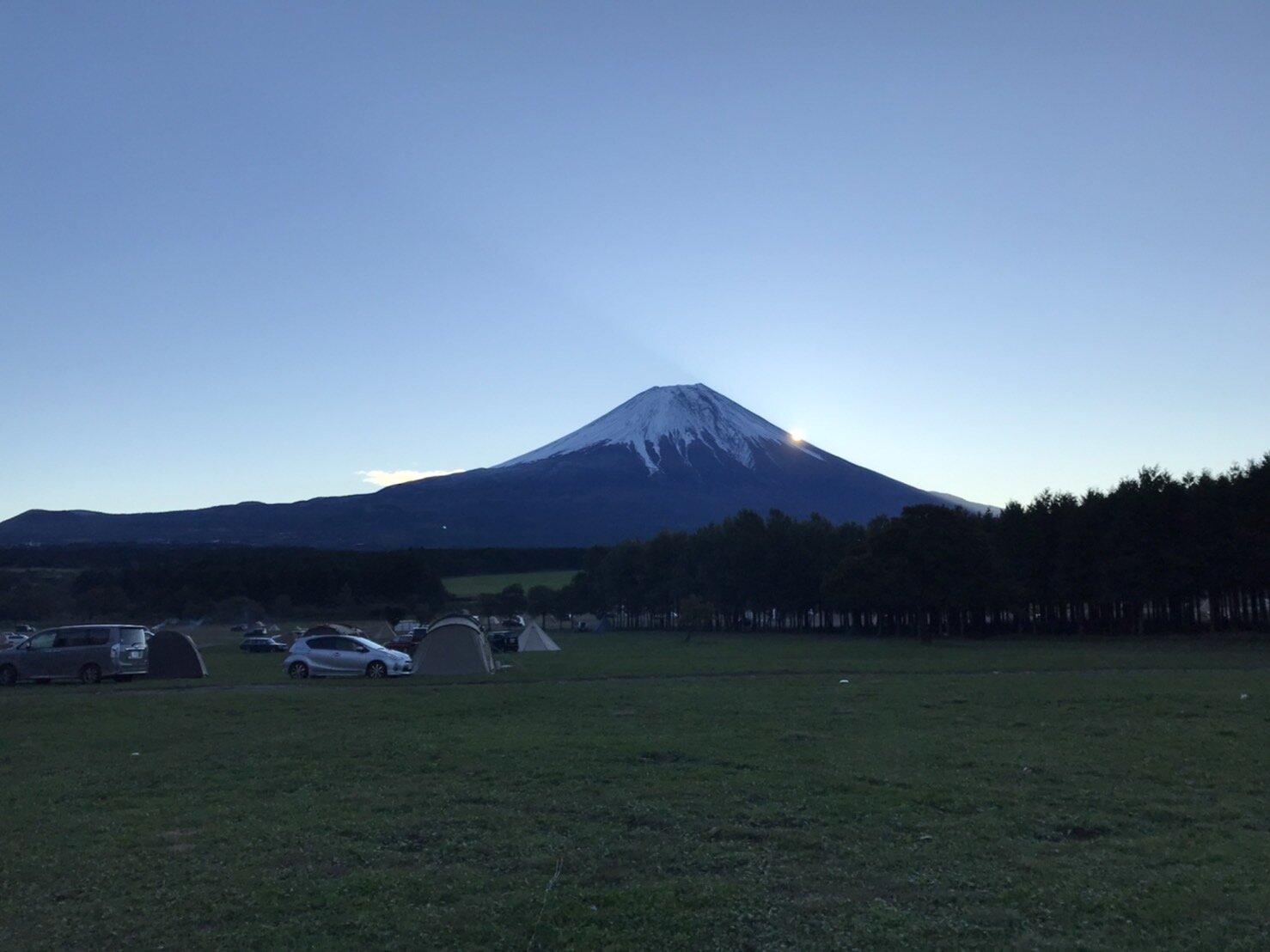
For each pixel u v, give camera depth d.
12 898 9.45
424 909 8.84
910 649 62.09
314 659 40.06
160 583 114.06
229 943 8.14
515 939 8.11
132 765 17.05
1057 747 17.42
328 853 10.76
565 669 42.94
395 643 60.69
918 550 75.94
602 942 8.00
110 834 11.85
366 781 15.01
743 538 105.94
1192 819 11.98
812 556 103.25
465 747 18.14
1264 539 62.72
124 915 8.88
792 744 18.00
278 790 14.51
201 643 82.88
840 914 8.55
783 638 92.44
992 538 85.25
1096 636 73.44
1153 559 68.12
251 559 130.50
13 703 29.17
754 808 12.59
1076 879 9.49
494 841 11.14
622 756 16.75
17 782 15.59
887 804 12.76
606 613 129.75
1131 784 14.02
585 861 10.30
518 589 124.25
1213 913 8.54
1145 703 24.23
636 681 34.75
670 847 10.77
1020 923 8.34
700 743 18.11
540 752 17.36
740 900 8.93
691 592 111.94
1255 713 22.05
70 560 132.38
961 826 11.62
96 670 38.22
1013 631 87.44
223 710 25.97
